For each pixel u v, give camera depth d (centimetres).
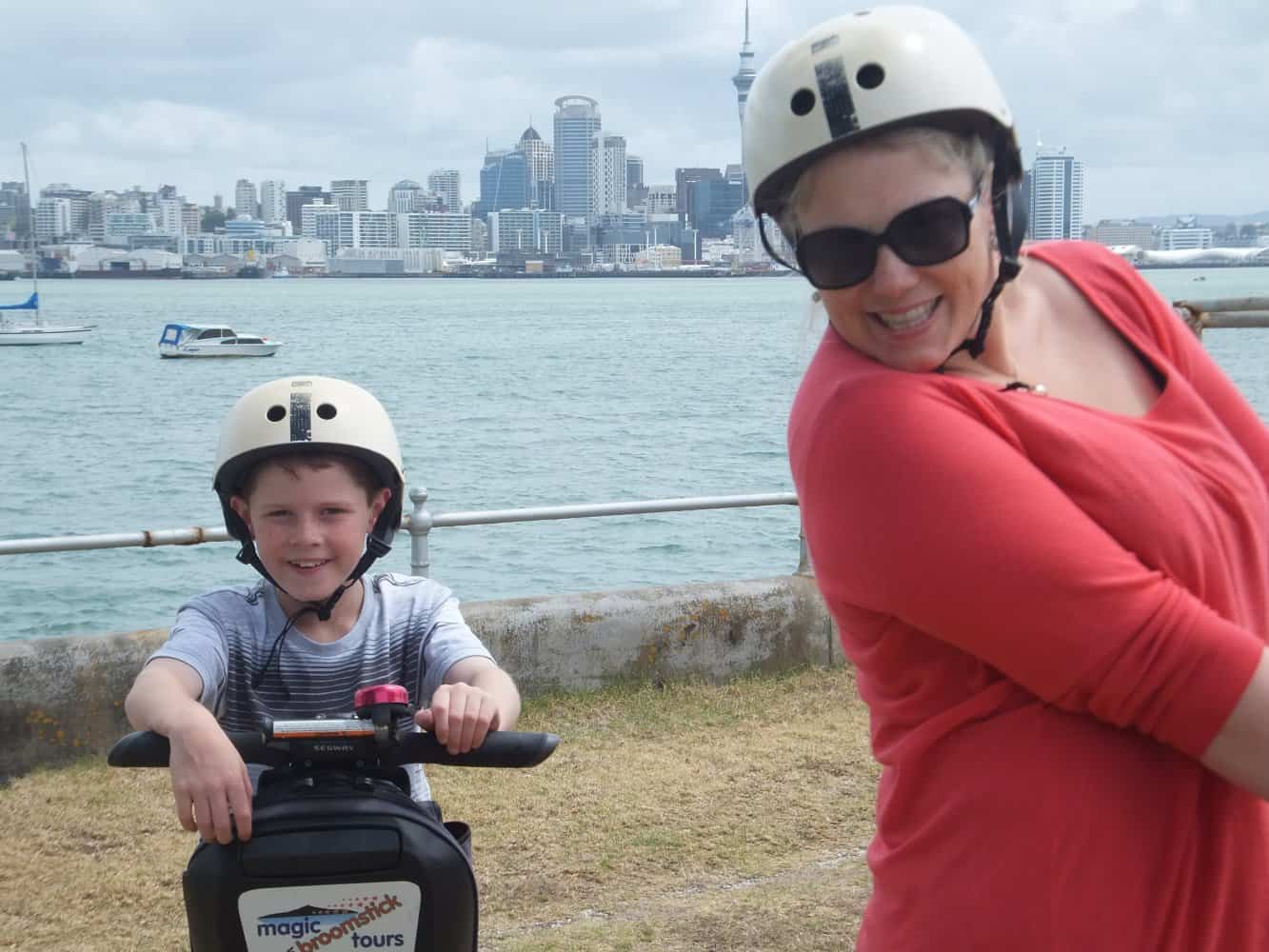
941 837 181
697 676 664
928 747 183
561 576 1897
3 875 480
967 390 177
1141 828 173
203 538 568
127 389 4897
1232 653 164
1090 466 174
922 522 170
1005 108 183
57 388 4938
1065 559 166
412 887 226
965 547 168
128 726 579
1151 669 166
